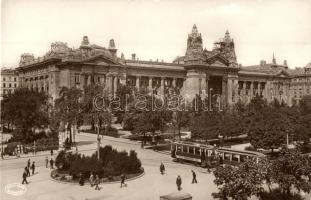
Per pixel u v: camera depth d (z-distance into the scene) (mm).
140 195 44219
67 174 53062
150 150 79312
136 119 95750
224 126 90625
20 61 167375
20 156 71750
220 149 61969
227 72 166125
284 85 197000
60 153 56125
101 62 135750
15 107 86312
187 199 36812
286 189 40938
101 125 108375
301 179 39781
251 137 75438
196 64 154750
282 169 39812
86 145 83062
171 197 36562
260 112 90875
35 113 86938
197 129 88625
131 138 95188
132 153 57969
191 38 160000
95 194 44562
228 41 167625
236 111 127875
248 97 186375
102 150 57844
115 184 49594
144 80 154750
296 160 39156
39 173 56094
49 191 45781
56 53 136000
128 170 55219
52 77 137375
